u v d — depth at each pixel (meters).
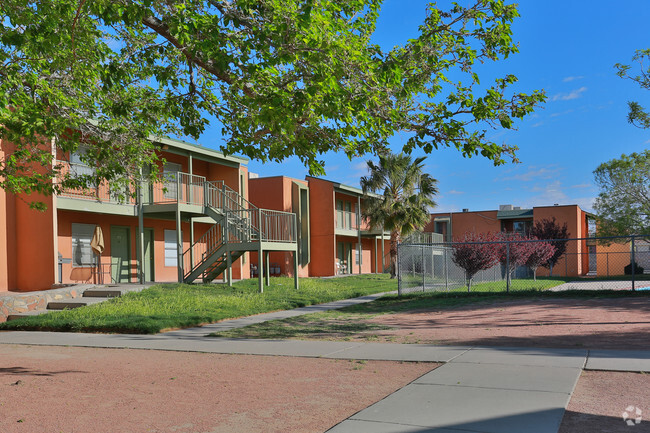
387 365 7.01
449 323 11.52
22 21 7.94
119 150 11.43
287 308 15.88
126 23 7.06
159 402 5.41
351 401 5.24
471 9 7.75
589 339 8.56
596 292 17.30
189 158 21.55
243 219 20.16
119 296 15.56
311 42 6.88
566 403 4.85
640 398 5.01
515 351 7.59
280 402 5.29
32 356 8.47
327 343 9.02
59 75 10.05
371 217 32.28
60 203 16.69
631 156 34.03
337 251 35.97
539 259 28.58
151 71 9.33
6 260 15.99
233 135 8.91
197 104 8.80
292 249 21.00
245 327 11.61
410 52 7.88
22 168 11.48
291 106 7.41
